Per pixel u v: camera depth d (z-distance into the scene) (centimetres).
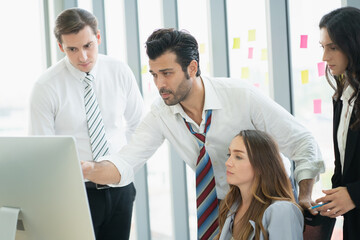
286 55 239
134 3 322
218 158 184
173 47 162
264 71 253
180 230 305
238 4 262
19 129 377
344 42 141
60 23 211
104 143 228
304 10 231
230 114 179
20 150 121
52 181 117
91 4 351
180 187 300
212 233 179
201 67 286
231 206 173
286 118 176
